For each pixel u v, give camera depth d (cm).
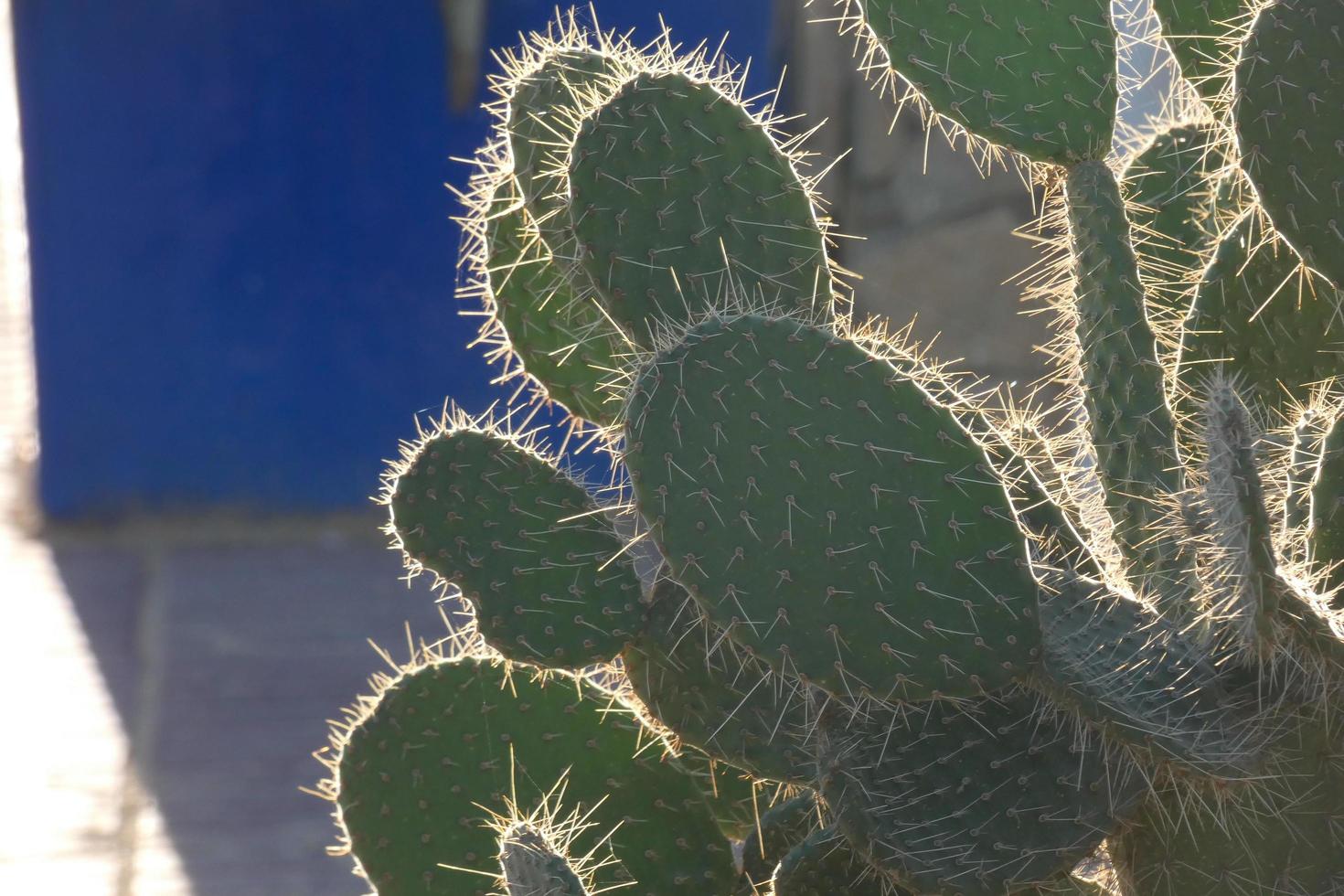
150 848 547
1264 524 255
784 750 271
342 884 519
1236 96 266
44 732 643
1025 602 259
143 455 963
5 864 538
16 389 1159
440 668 279
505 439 275
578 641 272
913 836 260
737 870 277
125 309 951
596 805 277
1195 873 260
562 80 277
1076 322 275
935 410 260
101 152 931
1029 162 278
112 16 915
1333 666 258
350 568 873
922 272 714
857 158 747
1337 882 259
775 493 259
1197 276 282
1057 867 259
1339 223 265
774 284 273
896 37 277
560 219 275
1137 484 272
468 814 278
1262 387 275
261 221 948
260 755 618
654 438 260
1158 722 258
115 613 798
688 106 272
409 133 938
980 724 261
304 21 917
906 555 259
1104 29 278
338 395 971
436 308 966
